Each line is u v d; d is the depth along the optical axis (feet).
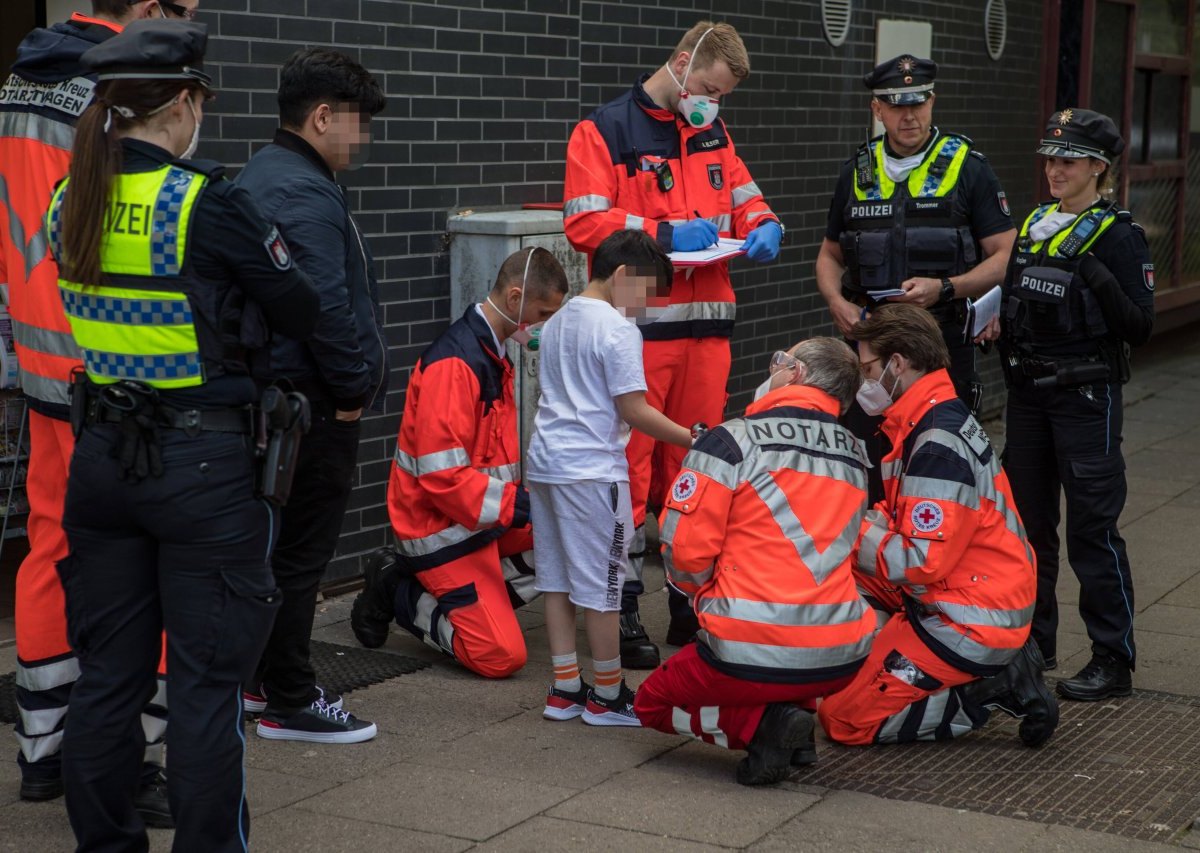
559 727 14.33
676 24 23.65
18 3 20.26
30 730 11.80
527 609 18.89
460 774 12.88
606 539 14.06
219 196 9.41
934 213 17.31
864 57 28.17
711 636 12.43
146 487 9.39
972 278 17.20
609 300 14.49
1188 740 14.26
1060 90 34.96
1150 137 40.86
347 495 13.39
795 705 12.69
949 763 13.52
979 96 31.71
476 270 19.51
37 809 11.84
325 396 12.89
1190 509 24.53
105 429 9.50
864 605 12.83
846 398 13.24
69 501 9.74
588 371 14.15
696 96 16.40
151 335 9.34
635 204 16.74
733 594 12.44
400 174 18.98
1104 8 36.70
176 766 9.58
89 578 9.83
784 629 12.28
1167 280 42.68
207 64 16.53
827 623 12.40
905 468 13.73
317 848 11.17
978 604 13.61
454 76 19.60
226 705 9.73
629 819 11.88
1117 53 37.76
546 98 21.13
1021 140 33.71
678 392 17.13
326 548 13.38
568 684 14.46
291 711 13.57
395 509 16.01
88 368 9.61
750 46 25.11
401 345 19.27
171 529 9.46
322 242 12.34
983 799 12.57
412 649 16.92
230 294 9.53
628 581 16.53
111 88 9.43
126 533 9.76
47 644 11.73
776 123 25.96
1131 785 12.98
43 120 11.43
